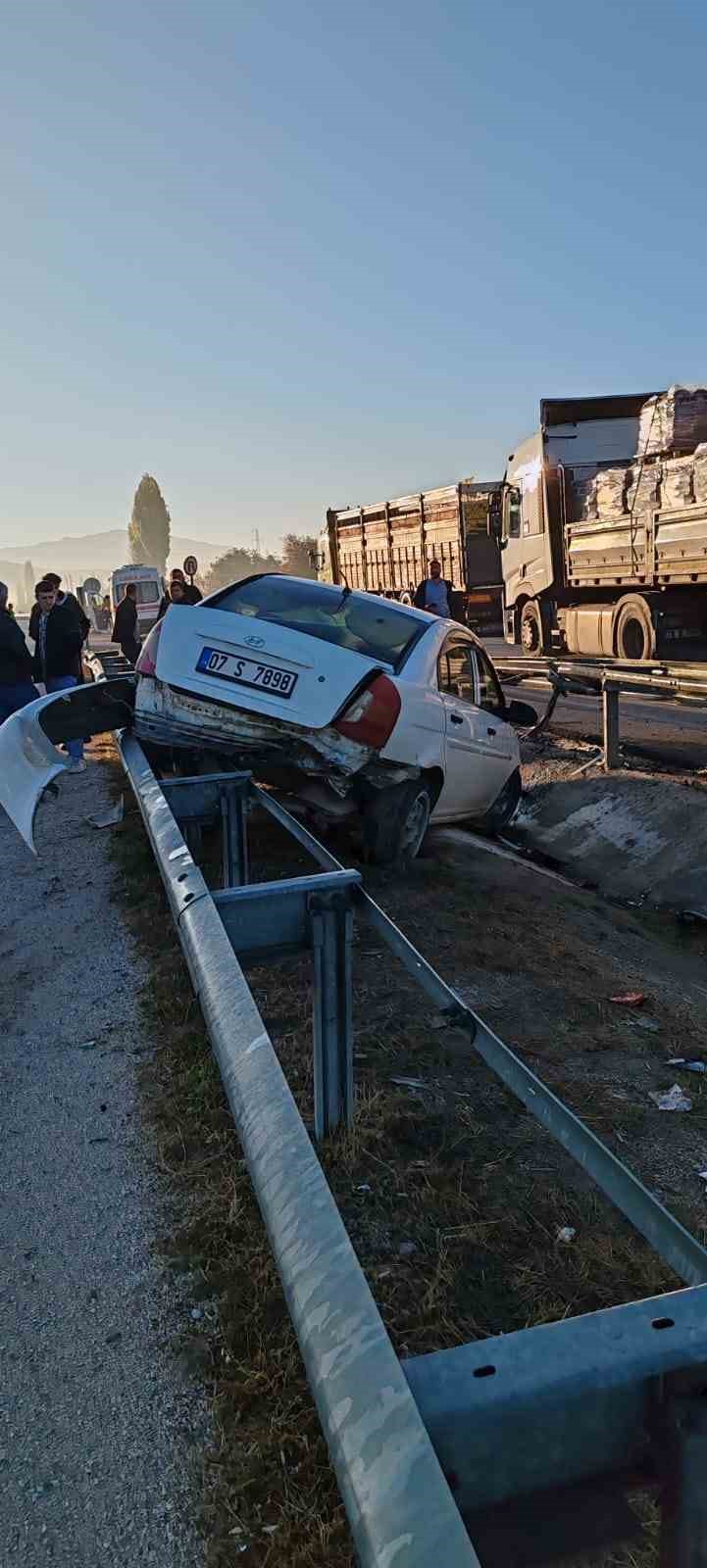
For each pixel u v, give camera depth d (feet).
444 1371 3.81
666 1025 16.06
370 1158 10.59
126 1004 14.39
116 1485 6.98
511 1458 3.77
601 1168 5.80
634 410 57.72
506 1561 3.77
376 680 18.92
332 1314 4.41
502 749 26.13
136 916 17.69
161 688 19.34
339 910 10.16
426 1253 9.28
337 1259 4.75
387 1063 12.84
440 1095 12.19
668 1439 3.83
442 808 23.52
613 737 32.48
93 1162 10.63
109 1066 12.65
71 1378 7.88
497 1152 11.10
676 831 26.63
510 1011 15.33
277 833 23.20
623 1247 9.66
